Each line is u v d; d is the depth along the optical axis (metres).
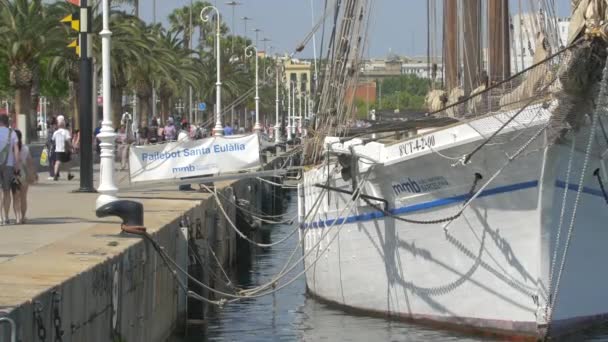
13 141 22.27
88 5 32.59
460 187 19.92
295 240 44.81
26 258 15.62
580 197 19.78
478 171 19.48
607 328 21.00
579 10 17.48
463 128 19.31
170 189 34.72
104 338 15.20
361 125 25.56
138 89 69.81
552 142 18.38
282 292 28.73
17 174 22.25
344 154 21.91
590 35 17.23
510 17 26.28
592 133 18.28
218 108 50.47
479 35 25.58
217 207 33.69
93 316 14.48
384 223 21.81
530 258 19.31
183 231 24.02
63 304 12.89
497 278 19.88
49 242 19.00
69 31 55.84
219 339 21.98
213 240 32.53
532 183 18.88
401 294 21.88
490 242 19.78
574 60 17.50
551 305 19.42
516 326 19.77
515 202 19.20
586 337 20.23
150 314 19.41
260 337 21.97
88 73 32.88
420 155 20.14
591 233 20.39
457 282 20.56
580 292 20.38
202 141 30.22
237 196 43.53
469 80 24.78
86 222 22.91
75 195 31.84
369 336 20.72
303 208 27.48
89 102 33.00
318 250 25.28
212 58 93.25
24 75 57.59
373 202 21.80
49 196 31.39
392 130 21.45
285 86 119.06
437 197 20.41
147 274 19.08
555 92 18.00
